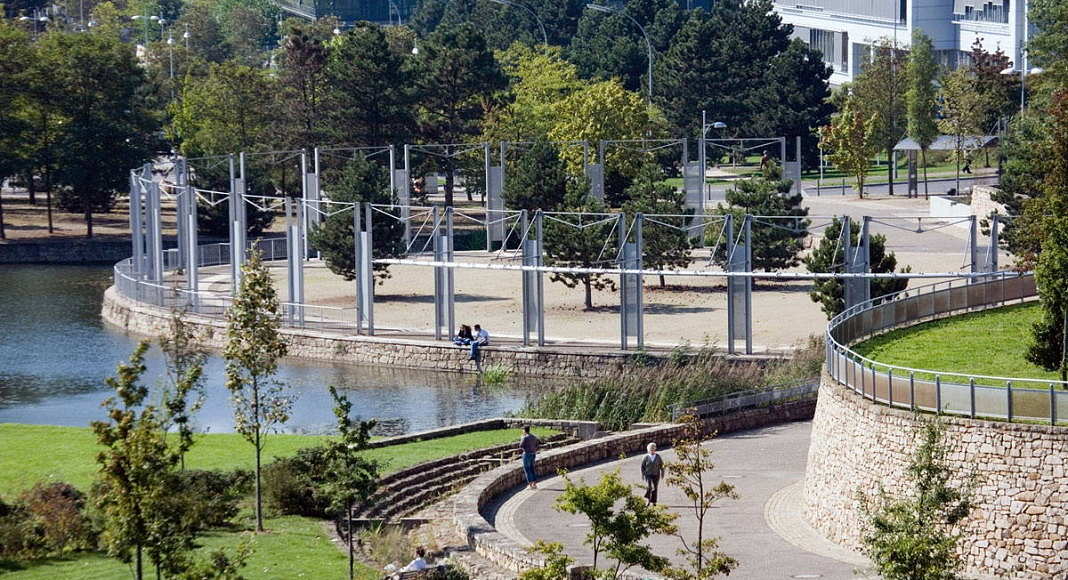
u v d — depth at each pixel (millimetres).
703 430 95438
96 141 196500
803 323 131125
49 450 88812
